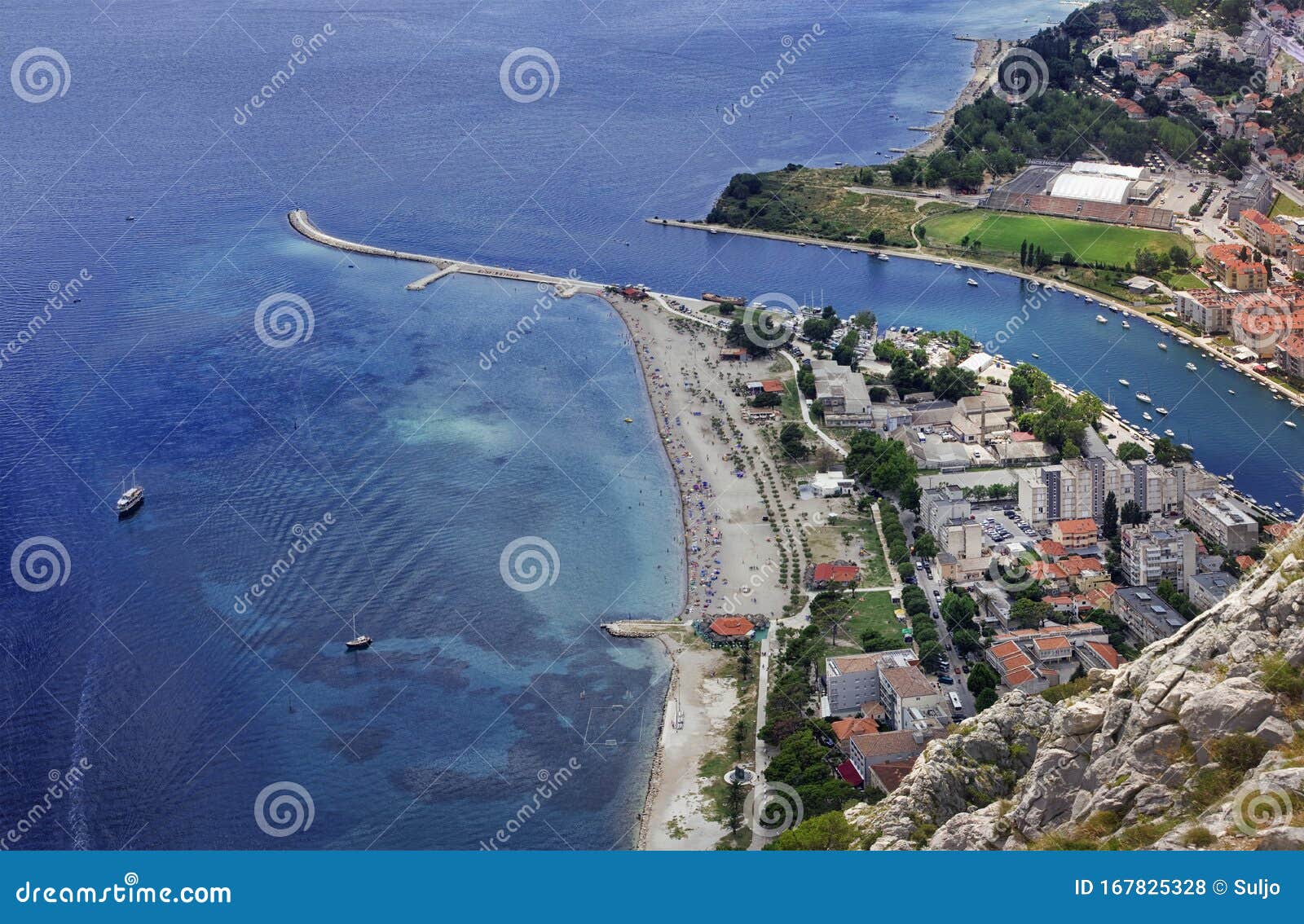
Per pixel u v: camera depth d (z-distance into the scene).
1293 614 195.38
